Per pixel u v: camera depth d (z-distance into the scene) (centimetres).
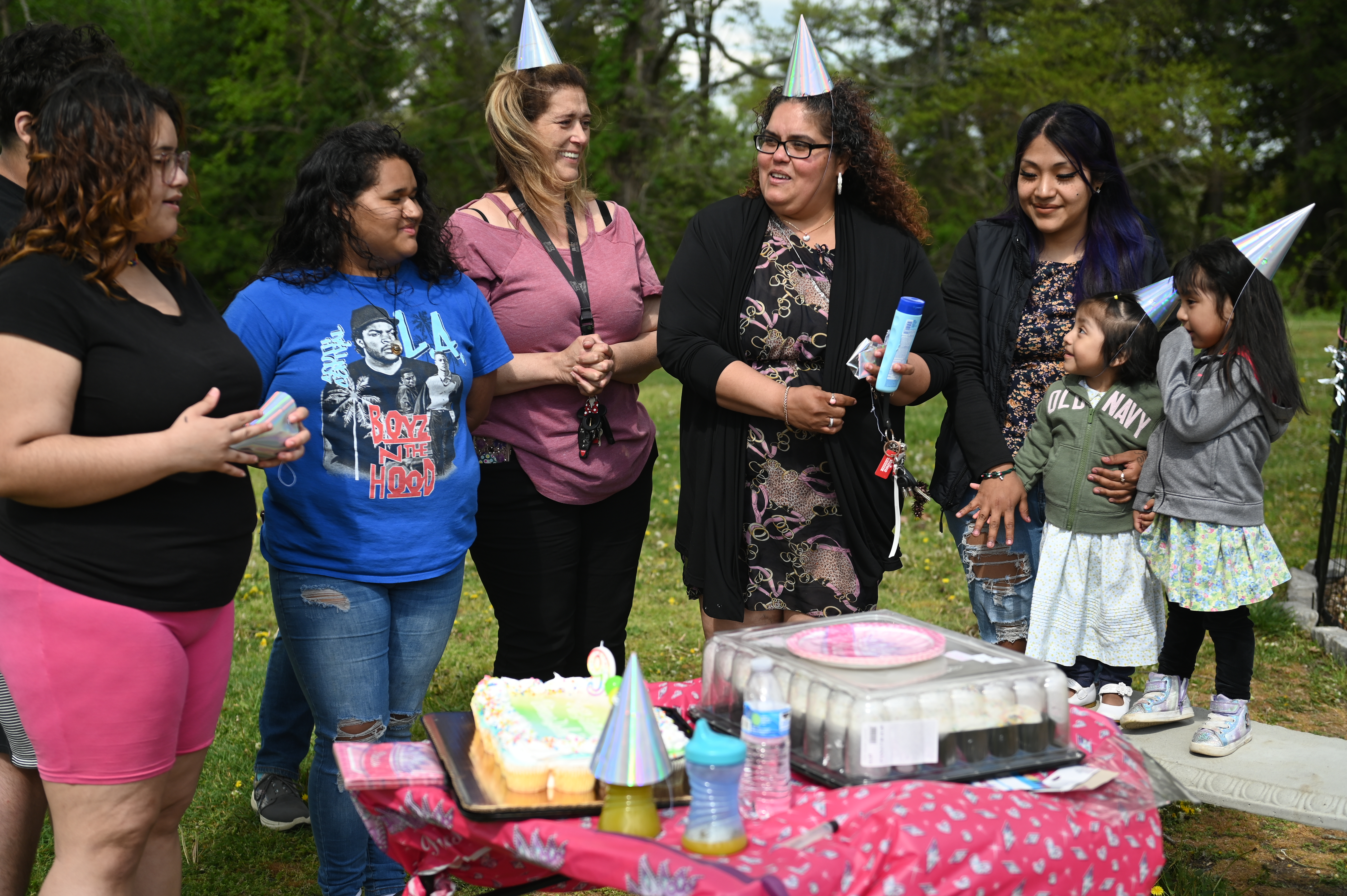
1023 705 208
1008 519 331
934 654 218
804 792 200
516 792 195
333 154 274
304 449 273
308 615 276
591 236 344
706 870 165
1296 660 512
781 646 229
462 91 2362
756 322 304
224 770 415
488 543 342
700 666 536
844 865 174
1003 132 2797
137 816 224
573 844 180
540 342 333
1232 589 328
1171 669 357
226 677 246
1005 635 357
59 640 214
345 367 274
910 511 809
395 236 278
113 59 261
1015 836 184
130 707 218
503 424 333
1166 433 336
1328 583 589
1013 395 350
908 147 3017
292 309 273
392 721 296
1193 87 2697
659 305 351
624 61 2498
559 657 350
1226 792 304
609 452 339
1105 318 327
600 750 185
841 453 297
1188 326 334
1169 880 330
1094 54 2778
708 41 2645
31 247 212
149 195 214
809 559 307
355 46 2331
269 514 283
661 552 755
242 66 2402
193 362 225
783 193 298
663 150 2544
